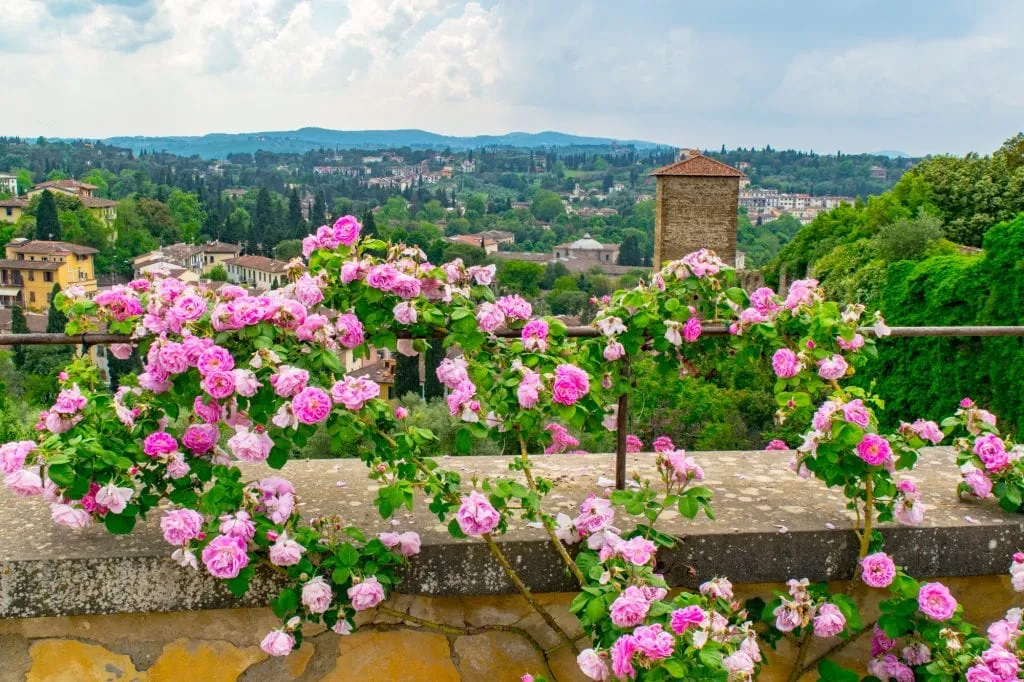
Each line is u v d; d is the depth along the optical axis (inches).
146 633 94.8
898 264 663.8
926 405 603.2
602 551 90.1
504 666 100.7
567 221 7372.1
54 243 4023.1
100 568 90.2
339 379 94.3
